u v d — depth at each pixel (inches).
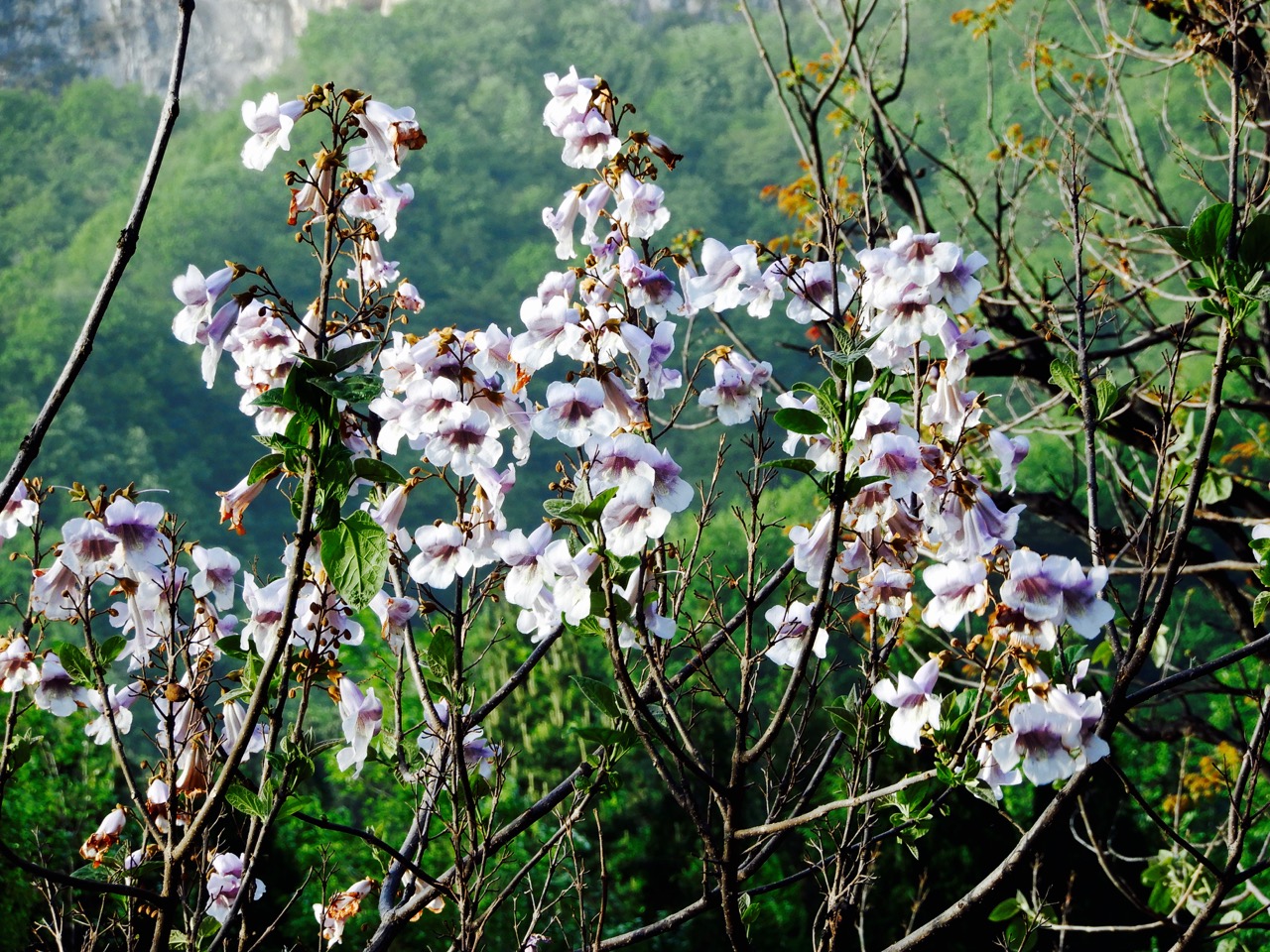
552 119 126.0
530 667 137.0
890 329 109.3
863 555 116.6
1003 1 335.6
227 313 111.1
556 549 98.8
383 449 113.5
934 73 1412.4
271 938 303.1
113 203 2370.8
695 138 2244.1
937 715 99.0
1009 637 94.4
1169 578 110.5
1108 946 380.2
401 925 130.9
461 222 2295.8
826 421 91.3
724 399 125.7
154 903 96.5
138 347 1988.2
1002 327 316.8
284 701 90.4
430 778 126.6
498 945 320.8
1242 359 104.8
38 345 1886.1
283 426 115.0
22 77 3565.5
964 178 340.2
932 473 105.5
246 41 3732.8
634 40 2856.8
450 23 2938.0
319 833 332.2
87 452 1763.0
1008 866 115.9
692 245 247.4
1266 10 281.3
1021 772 94.9
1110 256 327.3
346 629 119.2
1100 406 128.2
